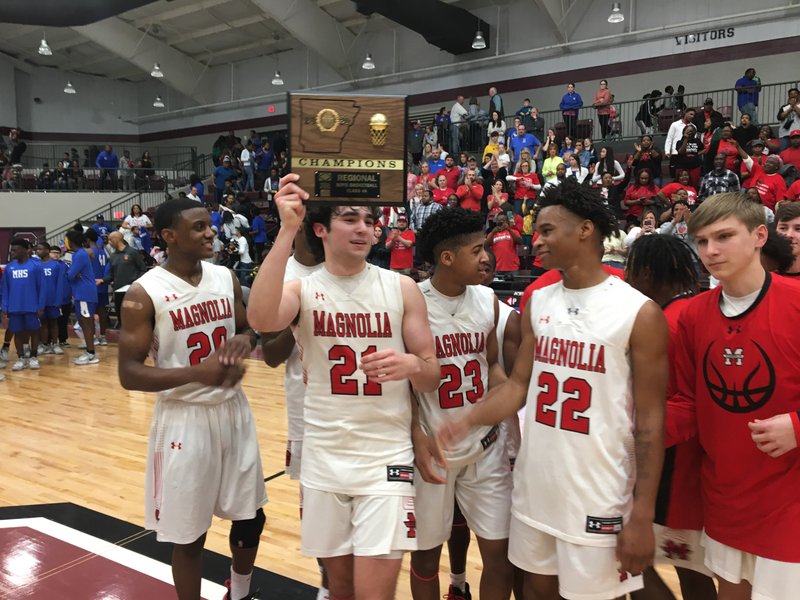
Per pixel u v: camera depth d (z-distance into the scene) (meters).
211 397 2.39
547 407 1.84
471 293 2.29
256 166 16.98
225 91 21.61
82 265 8.66
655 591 2.12
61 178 18.80
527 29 15.53
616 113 12.77
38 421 5.86
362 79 18.12
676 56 13.56
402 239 8.95
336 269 1.94
